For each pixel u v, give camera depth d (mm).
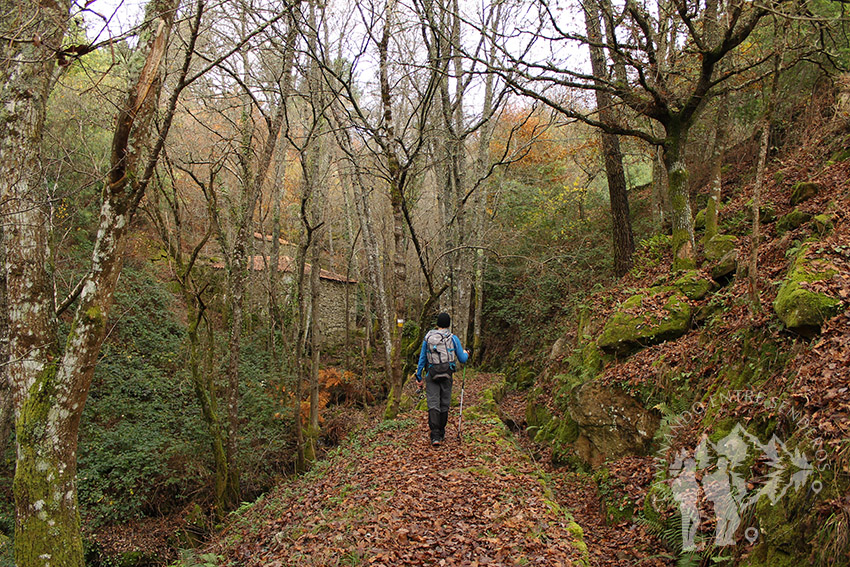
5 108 5547
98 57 14312
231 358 11102
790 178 10891
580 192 19797
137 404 13086
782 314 5484
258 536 6230
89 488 10320
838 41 11859
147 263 18578
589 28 11508
